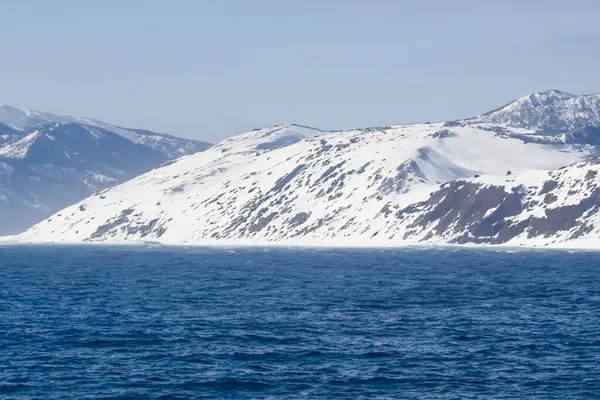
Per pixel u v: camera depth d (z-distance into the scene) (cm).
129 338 12712
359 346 12088
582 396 9344
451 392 9512
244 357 11262
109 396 9312
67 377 10131
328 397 9294
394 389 9631
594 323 14388
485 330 13588
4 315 15412
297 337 12838
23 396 9294
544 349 11862
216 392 9488
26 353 11500
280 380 10006
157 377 10131
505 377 10188
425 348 11938
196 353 11531
